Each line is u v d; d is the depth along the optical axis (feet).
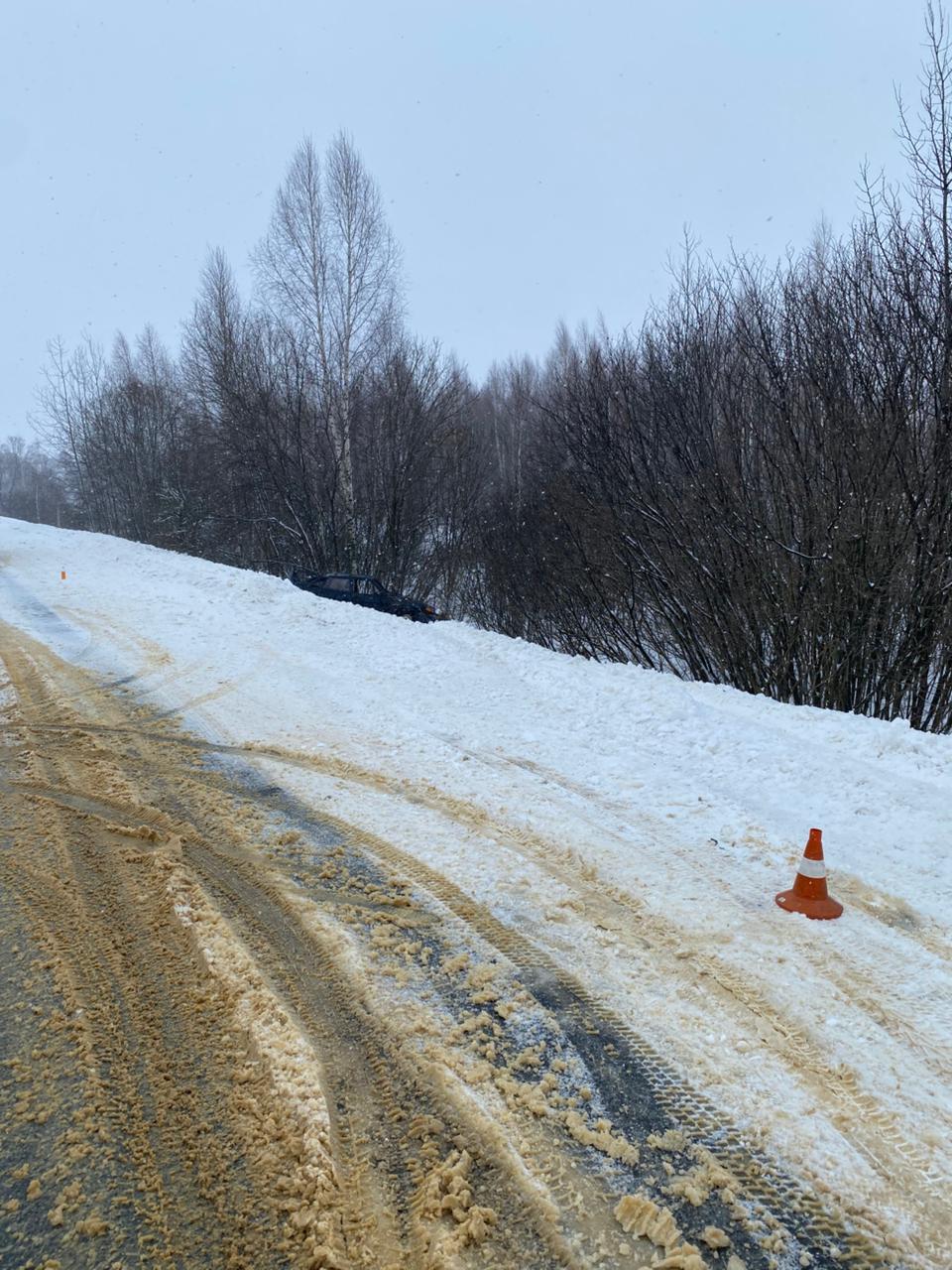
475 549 88.17
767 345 45.44
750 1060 12.26
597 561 59.88
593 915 16.16
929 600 38.40
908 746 24.22
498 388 154.71
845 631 40.73
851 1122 11.07
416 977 14.15
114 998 13.55
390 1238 9.34
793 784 22.48
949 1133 10.88
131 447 124.98
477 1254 9.12
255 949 14.90
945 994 13.79
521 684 31.89
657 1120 11.12
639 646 58.90
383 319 86.79
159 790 21.70
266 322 95.40
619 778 23.02
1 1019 13.01
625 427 54.13
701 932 15.58
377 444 89.30
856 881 17.42
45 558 59.62
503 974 14.26
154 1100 11.34
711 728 26.40
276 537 96.43
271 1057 12.05
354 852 18.65
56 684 30.14
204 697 29.40
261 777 22.76
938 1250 9.27
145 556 59.77
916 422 38.91
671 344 52.54
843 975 14.26
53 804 20.85
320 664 33.91
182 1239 9.30
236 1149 10.53
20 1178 10.09
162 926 15.64
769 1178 10.22
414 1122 10.99
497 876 17.62
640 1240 9.32
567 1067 12.07
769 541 44.04
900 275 39.78
